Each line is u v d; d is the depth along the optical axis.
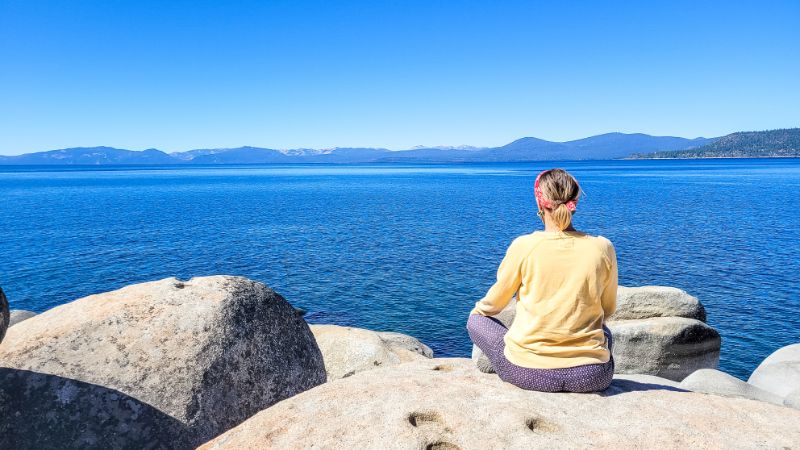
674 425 3.08
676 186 101.75
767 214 50.88
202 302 4.62
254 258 30.16
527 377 3.51
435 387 3.58
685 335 9.13
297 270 27.02
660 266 27.08
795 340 16.39
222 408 4.23
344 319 19.27
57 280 24.66
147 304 4.51
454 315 19.62
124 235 39.22
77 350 4.04
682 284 23.33
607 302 3.64
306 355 5.09
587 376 3.42
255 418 3.35
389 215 54.16
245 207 64.62
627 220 46.88
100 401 3.84
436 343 16.98
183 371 4.15
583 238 3.48
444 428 3.04
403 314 19.77
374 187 117.25
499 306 3.79
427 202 72.19
